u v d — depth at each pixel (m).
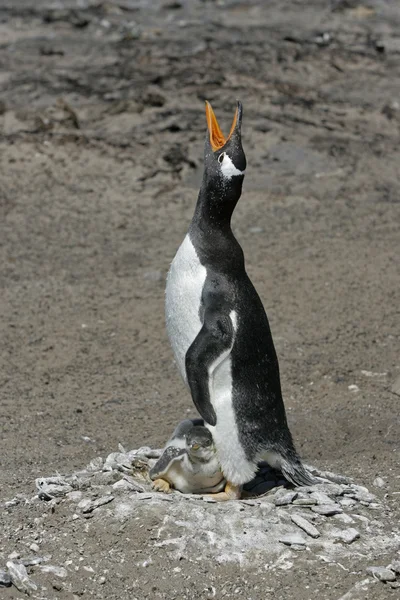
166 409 13.66
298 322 16.53
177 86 27.00
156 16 34.62
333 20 35.38
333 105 27.06
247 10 36.09
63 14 33.62
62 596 9.02
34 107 25.47
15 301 17.33
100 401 13.97
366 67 30.44
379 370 14.86
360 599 8.71
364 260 18.88
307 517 9.79
